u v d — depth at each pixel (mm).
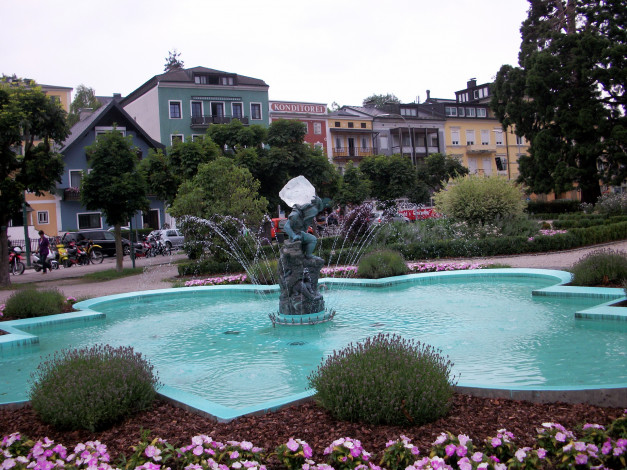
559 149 37969
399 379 4582
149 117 49625
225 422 4688
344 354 5344
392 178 44156
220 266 19250
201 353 7891
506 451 3762
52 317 10938
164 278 18719
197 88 48969
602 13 38156
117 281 18969
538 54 38969
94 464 3768
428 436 4160
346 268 16141
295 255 9719
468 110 69062
